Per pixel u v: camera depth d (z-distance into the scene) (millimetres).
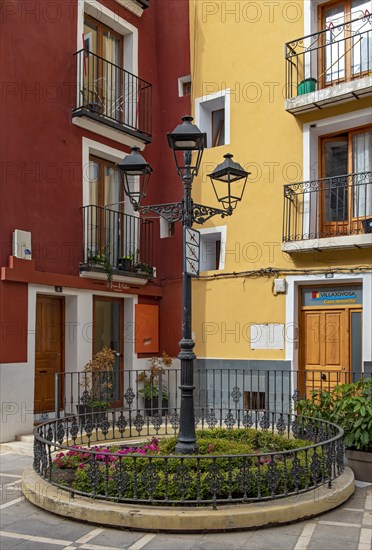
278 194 10336
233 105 11094
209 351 10906
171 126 12320
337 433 6562
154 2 12711
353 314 9641
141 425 8742
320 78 10211
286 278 10086
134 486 5273
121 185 11625
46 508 5543
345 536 4895
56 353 10125
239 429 8000
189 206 6453
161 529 4980
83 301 10297
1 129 9133
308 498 5438
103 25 11664
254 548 4645
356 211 9789
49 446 5945
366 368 8953
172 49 12445
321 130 10086
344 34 10078
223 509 5121
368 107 9398
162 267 12156
